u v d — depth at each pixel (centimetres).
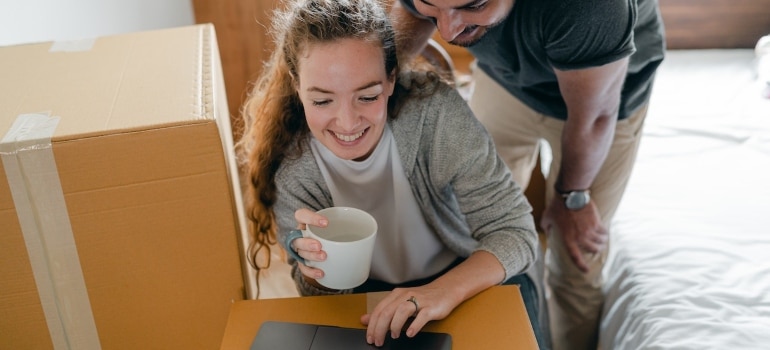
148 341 100
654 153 184
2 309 92
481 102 172
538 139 170
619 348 137
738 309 127
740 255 142
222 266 95
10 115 90
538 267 138
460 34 118
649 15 141
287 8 99
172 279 95
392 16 120
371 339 85
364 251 87
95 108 91
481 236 110
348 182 108
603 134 138
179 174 87
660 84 217
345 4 93
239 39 237
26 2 148
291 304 92
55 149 83
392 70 99
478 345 84
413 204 110
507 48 134
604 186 157
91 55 113
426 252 116
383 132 105
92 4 185
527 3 120
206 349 102
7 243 88
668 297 134
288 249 90
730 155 181
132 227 90
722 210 159
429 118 106
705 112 200
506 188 108
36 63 110
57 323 95
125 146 84
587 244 157
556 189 156
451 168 108
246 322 89
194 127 85
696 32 244
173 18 229
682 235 151
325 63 91
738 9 240
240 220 116
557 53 121
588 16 113
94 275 92
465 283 93
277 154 106
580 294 164
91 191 86
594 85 124
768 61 208
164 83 99
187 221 91
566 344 173
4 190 84
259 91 112
